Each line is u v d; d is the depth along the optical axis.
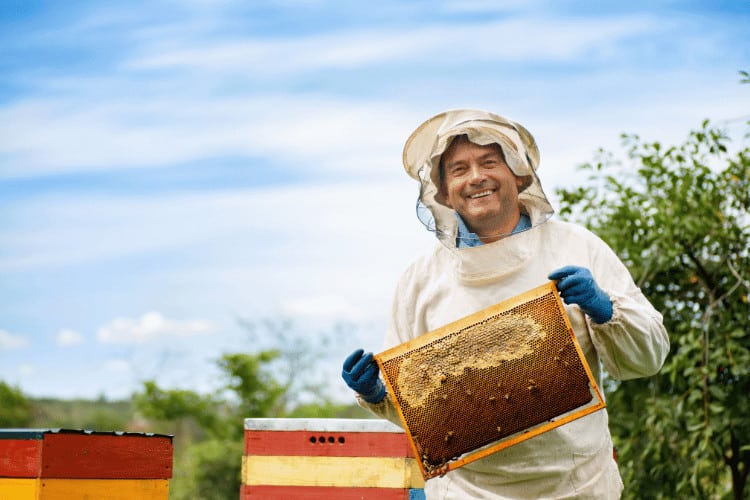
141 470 4.17
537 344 3.21
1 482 3.80
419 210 3.68
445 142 3.54
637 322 3.35
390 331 3.92
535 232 3.64
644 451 6.60
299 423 4.68
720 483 7.09
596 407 3.17
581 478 3.45
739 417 6.38
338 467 4.61
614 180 7.05
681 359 6.24
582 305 3.29
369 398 3.53
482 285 3.58
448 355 3.27
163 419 17.38
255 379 16.91
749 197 6.59
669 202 6.66
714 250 6.74
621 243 6.91
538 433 3.20
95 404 22.41
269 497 4.67
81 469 3.90
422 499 4.54
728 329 6.38
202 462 15.65
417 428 3.27
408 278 3.89
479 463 3.50
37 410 22.06
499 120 3.48
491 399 3.22
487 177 3.52
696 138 6.73
